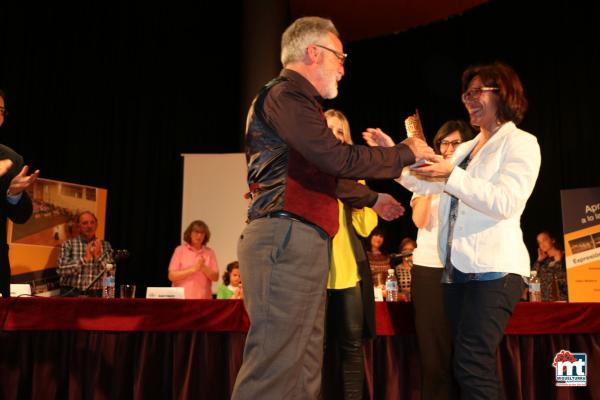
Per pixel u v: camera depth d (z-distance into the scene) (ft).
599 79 19.62
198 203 21.84
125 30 23.04
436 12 24.73
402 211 7.21
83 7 21.93
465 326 5.87
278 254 4.72
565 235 14.69
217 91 25.07
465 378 5.76
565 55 20.77
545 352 8.30
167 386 7.89
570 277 14.42
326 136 4.71
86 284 15.24
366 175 4.86
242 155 22.02
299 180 4.86
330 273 7.45
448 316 6.37
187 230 17.22
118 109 22.65
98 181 21.84
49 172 20.49
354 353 7.38
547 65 21.34
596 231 14.35
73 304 7.80
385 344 8.14
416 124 6.56
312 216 4.83
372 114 26.53
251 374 4.62
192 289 16.58
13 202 8.63
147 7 23.59
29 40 20.24
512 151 6.00
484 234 5.95
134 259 22.22
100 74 22.27
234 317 7.88
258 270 4.75
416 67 25.89
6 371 7.61
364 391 7.96
